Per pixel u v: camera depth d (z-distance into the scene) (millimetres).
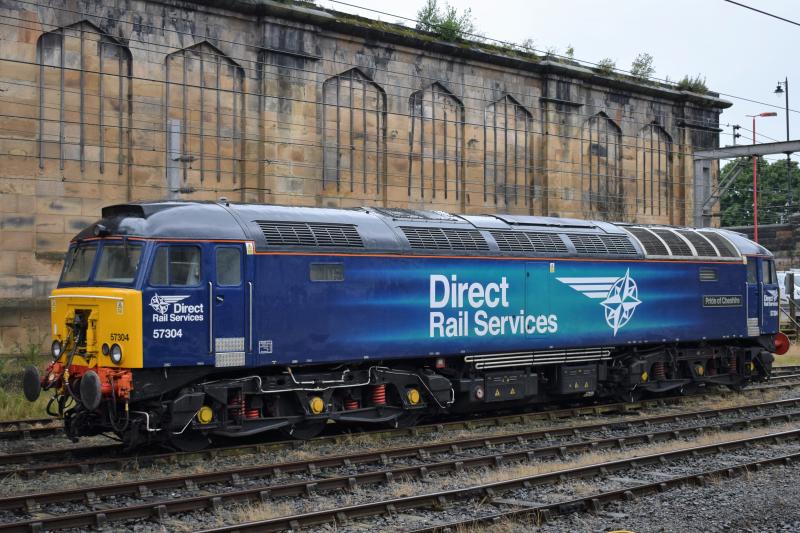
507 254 18188
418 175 29453
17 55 21953
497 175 31812
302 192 26438
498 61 31328
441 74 30000
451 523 10492
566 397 20312
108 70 23281
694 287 21828
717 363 23312
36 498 10992
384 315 16250
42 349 22422
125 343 13289
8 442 15547
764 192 79375
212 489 12242
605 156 35500
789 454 15336
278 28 25859
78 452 14453
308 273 15273
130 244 13703
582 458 14781
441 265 17109
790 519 11094
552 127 33156
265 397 15180
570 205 33906
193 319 13914
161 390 13688
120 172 23500
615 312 20094
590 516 11211
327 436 16062
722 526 10742
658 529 10586
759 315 23547
